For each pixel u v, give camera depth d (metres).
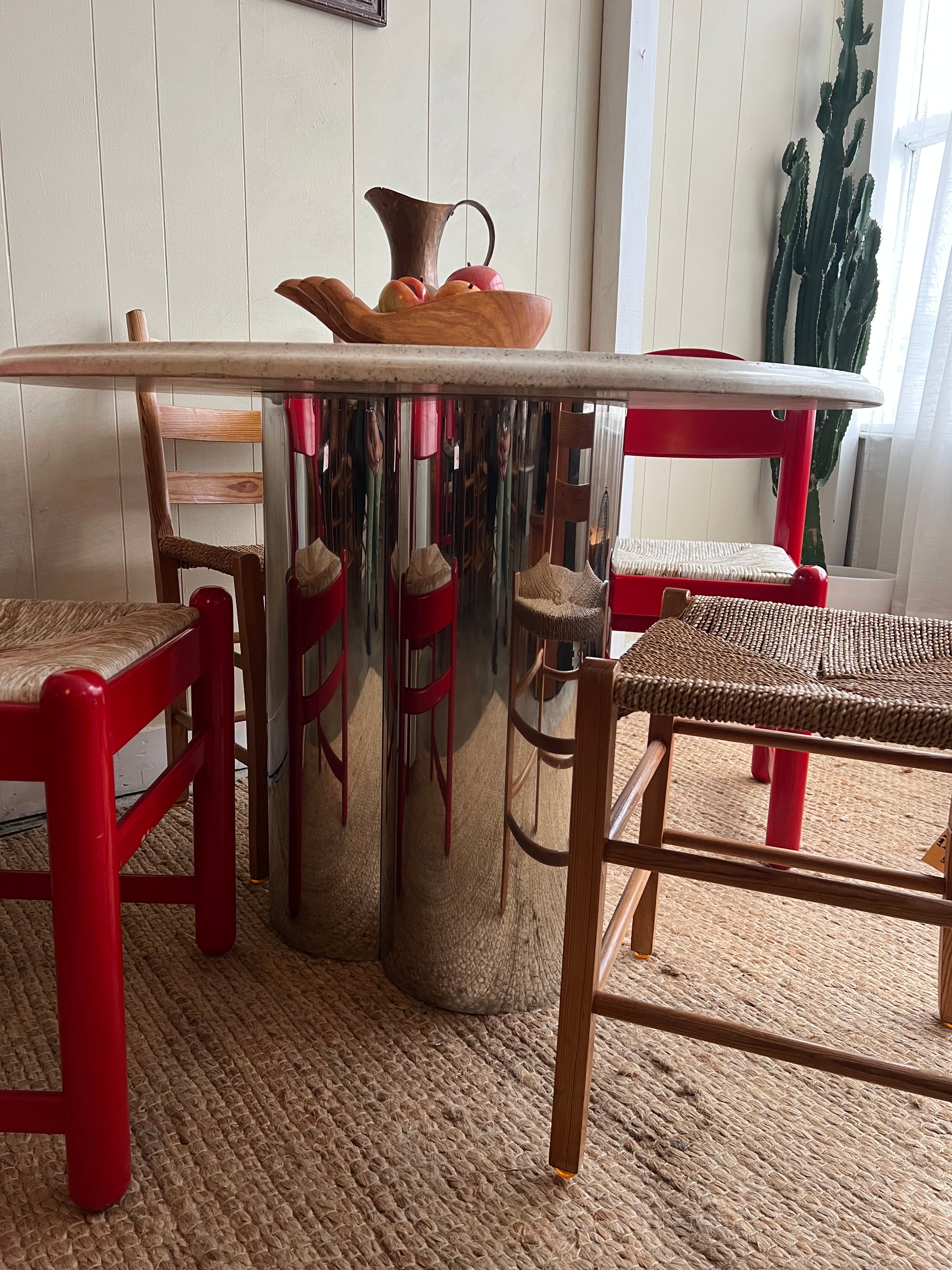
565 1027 0.77
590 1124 0.87
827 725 0.67
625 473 2.31
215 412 1.56
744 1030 0.73
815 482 2.72
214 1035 0.98
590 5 2.09
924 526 2.51
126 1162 0.75
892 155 2.82
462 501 0.96
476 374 0.63
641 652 0.84
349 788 1.11
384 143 1.80
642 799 1.06
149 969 1.10
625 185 2.14
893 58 2.76
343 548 1.08
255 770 1.29
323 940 1.14
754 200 2.63
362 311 0.85
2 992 1.04
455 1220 0.75
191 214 1.57
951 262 2.45
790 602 1.37
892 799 1.69
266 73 1.62
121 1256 0.71
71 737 0.67
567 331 2.23
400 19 1.78
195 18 1.52
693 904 1.30
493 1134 0.85
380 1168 0.80
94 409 1.52
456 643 0.98
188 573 1.68
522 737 1.00
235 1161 0.81
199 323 1.61
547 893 1.03
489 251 1.18
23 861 1.34
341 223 1.77
